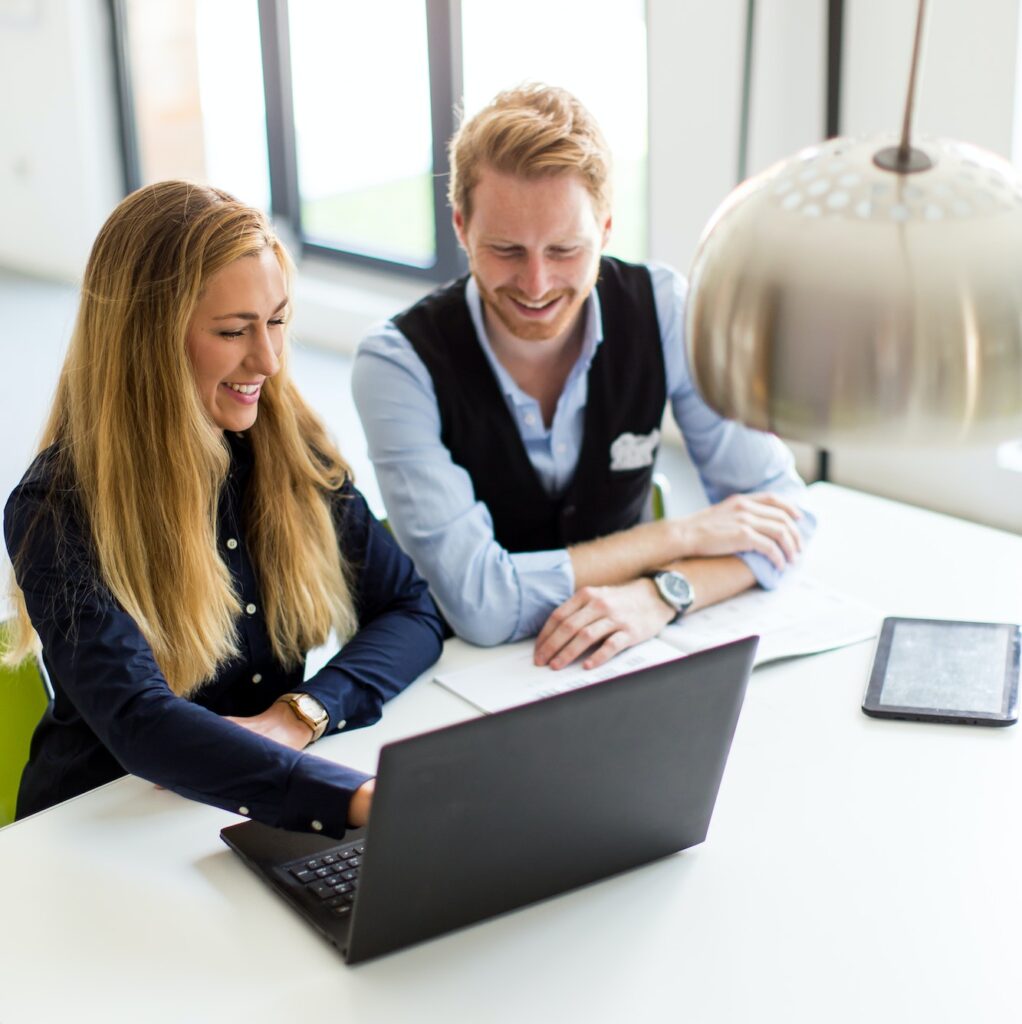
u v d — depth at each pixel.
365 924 1.34
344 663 1.87
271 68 5.74
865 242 1.02
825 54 3.51
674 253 4.19
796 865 1.52
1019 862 1.51
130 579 1.73
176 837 1.59
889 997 1.32
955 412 1.03
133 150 6.43
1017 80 3.08
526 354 2.26
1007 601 2.13
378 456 2.22
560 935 1.41
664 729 1.43
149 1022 1.30
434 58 5.12
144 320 1.67
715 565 2.15
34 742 1.87
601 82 5.03
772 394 1.07
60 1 6.13
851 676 1.91
